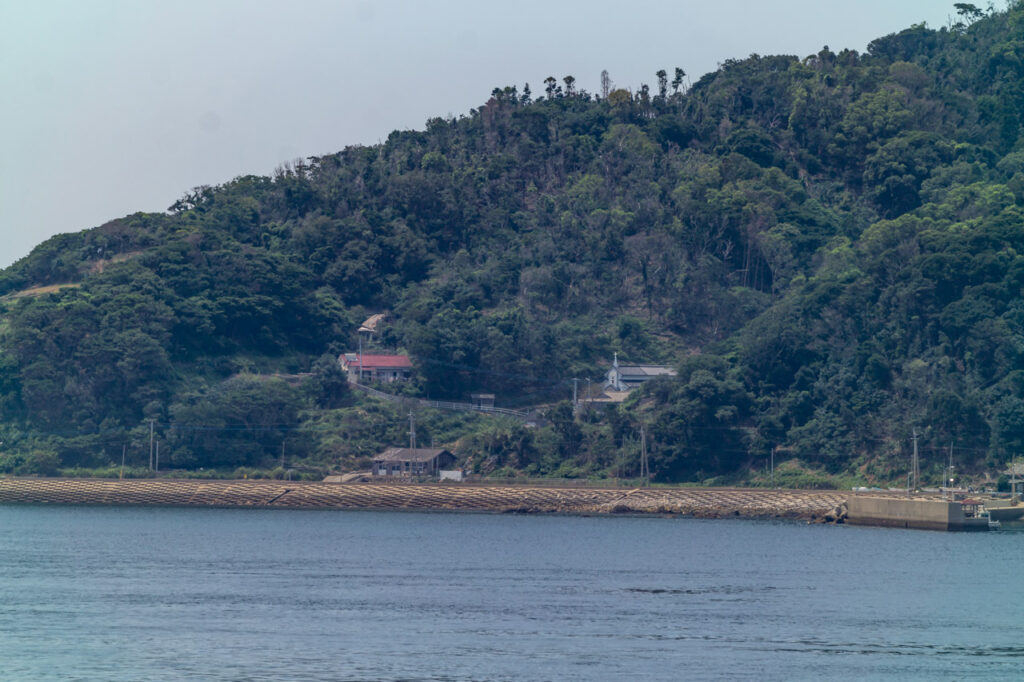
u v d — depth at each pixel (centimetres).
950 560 16212
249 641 10250
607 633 10719
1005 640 10594
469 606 12162
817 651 10044
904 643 10412
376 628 10888
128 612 11575
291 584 13650
